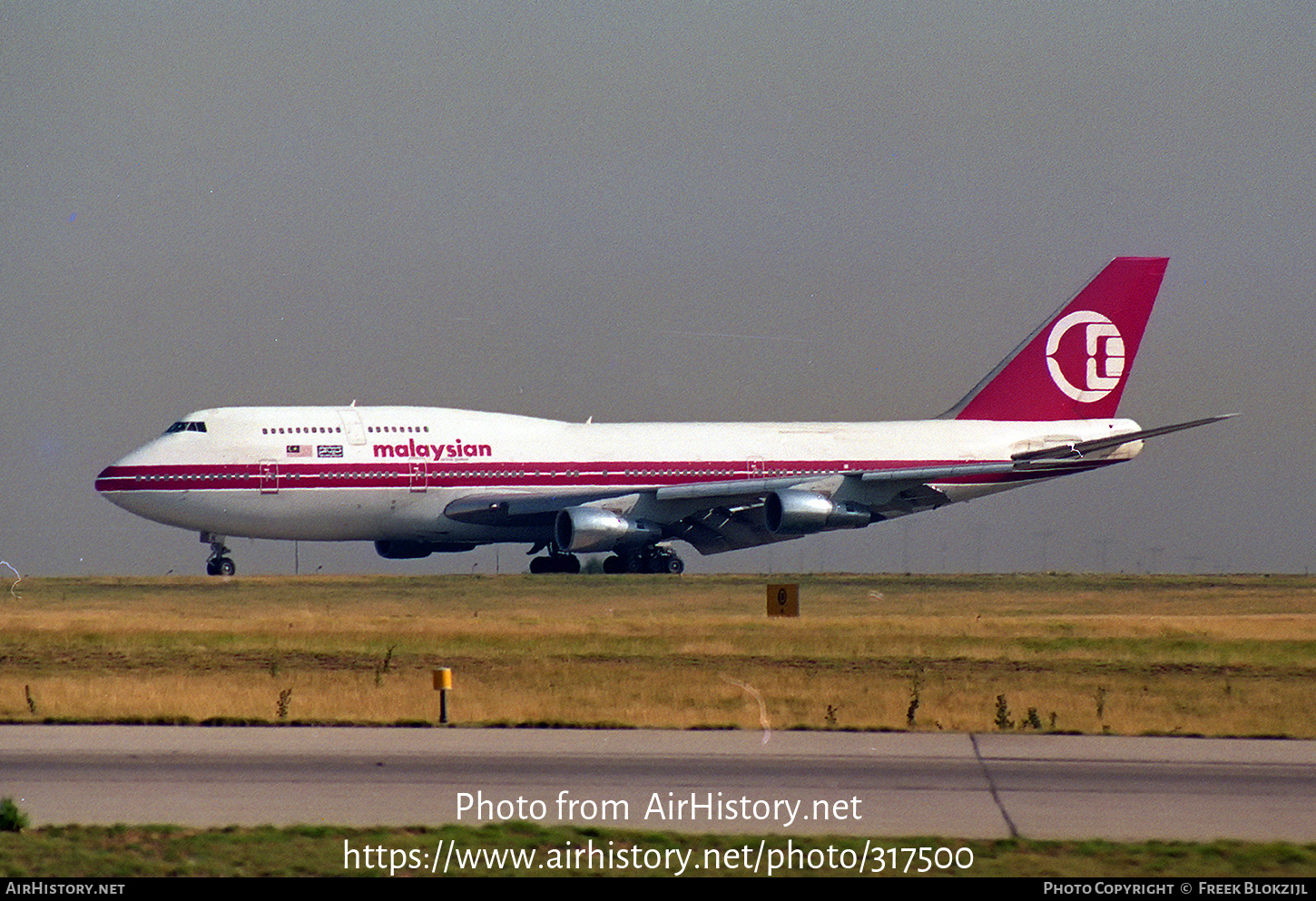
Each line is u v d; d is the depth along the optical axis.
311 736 98.69
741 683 126.62
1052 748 96.31
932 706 115.75
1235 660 147.75
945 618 194.25
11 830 70.19
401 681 127.06
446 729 102.31
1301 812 77.50
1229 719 111.06
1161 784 84.69
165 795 79.56
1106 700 120.38
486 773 86.12
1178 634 171.88
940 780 85.19
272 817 74.56
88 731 100.25
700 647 153.88
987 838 71.62
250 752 92.44
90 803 77.38
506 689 123.06
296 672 133.25
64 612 193.38
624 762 89.88
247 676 130.25
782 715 110.31
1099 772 87.88
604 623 177.50
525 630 168.62
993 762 91.00
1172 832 73.06
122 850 67.00
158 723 104.12
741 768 88.44
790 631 170.25
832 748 95.56
